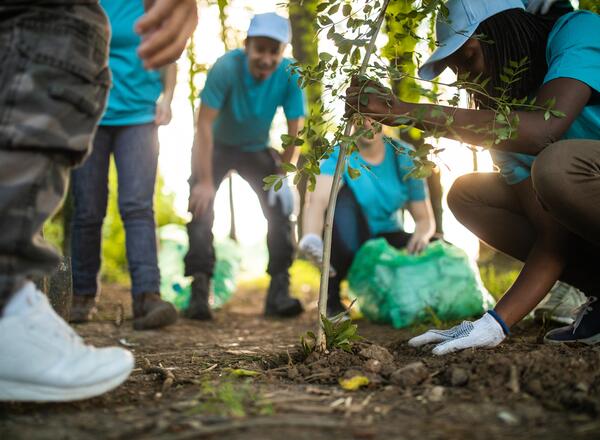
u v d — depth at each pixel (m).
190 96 5.36
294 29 5.14
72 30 1.59
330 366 2.02
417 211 4.11
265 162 4.43
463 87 2.11
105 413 1.57
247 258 8.07
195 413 1.54
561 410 1.50
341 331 2.19
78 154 1.62
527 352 2.04
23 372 1.49
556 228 2.26
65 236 4.48
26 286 1.54
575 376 1.69
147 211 3.57
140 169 3.53
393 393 1.72
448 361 1.99
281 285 4.48
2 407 1.61
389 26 2.33
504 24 2.22
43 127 1.51
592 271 2.40
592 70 2.06
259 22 3.99
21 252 1.48
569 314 3.02
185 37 1.68
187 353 2.65
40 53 1.53
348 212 4.00
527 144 2.05
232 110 4.20
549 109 1.97
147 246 3.55
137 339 3.20
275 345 2.93
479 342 2.17
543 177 2.04
